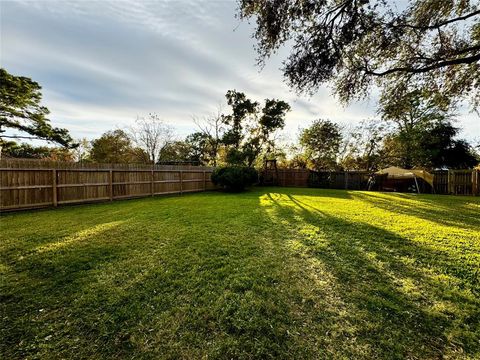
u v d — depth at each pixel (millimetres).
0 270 2664
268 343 1588
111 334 1679
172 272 2604
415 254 3107
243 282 2385
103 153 20609
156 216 5543
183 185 11922
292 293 2189
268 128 20203
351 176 15992
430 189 13562
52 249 3299
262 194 11336
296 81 5848
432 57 6262
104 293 2191
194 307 1979
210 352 1518
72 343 1596
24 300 2084
